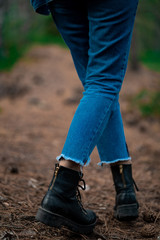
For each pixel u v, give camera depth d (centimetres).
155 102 483
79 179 128
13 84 612
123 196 151
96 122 123
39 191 202
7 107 512
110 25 123
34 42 1142
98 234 140
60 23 141
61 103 556
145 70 953
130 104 538
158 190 217
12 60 770
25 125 420
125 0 122
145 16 549
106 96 126
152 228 143
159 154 324
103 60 127
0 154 287
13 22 826
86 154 122
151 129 432
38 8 139
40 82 665
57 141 364
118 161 152
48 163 284
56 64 859
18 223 142
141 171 269
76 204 129
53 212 124
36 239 131
